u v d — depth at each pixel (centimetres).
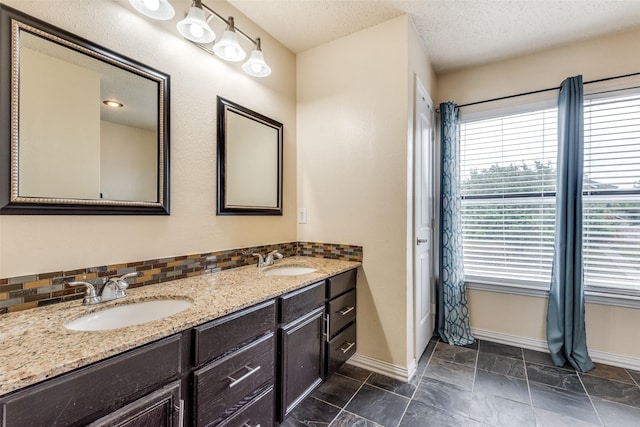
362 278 208
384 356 200
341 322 189
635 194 206
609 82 212
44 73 107
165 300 127
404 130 193
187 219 157
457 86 269
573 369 205
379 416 158
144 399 84
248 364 119
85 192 117
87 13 118
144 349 84
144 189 137
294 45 227
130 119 132
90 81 119
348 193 215
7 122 99
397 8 184
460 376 198
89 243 119
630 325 207
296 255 238
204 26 135
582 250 209
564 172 213
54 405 67
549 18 193
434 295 272
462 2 178
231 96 182
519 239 245
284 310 139
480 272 260
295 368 146
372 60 204
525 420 155
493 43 223
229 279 155
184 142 155
